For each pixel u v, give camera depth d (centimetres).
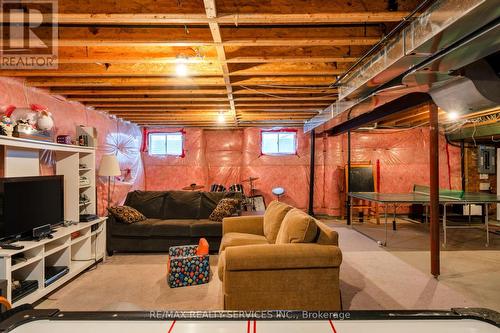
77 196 364
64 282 303
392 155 710
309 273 231
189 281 307
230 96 405
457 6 159
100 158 498
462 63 212
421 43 191
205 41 245
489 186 702
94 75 326
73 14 201
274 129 712
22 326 97
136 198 473
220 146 732
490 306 258
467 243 480
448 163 701
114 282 317
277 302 230
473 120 597
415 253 420
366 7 208
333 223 644
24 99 338
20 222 275
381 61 246
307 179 711
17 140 265
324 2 207
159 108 492
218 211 435
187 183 694
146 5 202
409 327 97
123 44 247
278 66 319
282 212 314
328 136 666
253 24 244
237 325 98
